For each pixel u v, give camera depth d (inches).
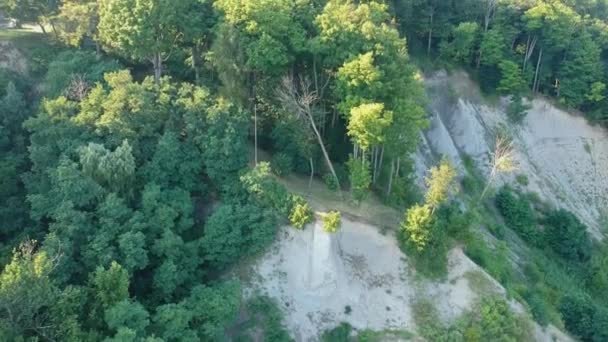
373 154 2362.2
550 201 3275.1
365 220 2181.3
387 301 2124.8
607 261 3041.3
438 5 3351.4
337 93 2250.2
